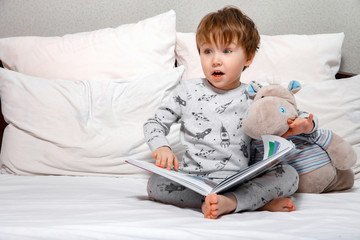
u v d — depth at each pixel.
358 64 1.94
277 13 1.92
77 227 0.73
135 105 1.53
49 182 1.31
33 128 1.46
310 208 0.99
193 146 1.19
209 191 0.91
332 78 1.77
